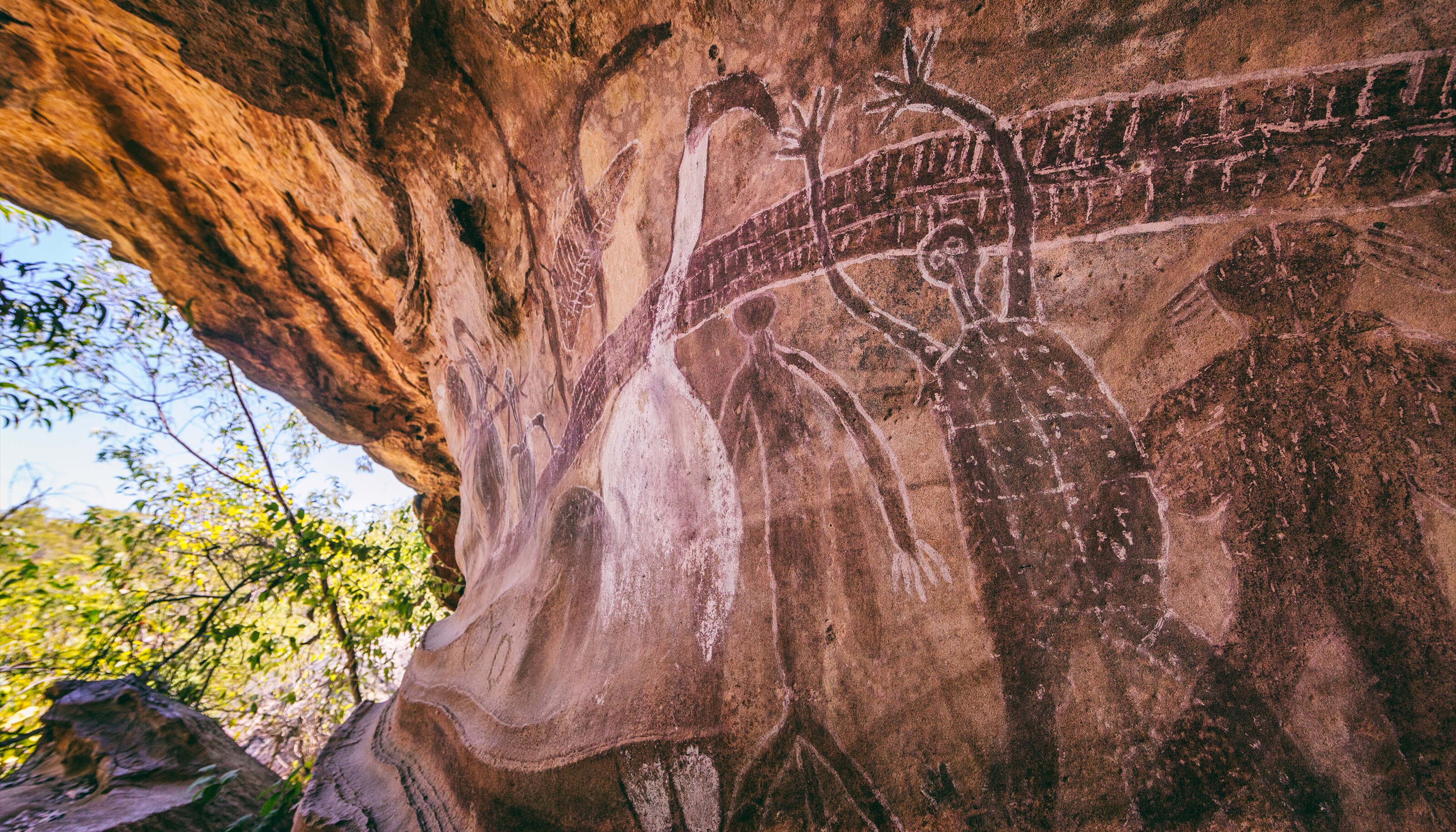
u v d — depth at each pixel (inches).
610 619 77.8
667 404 76.0
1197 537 42.7
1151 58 45.6
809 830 51.1
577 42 85.0
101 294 201.0
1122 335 46.4
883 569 53.6
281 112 123.0
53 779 120.0
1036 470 48.3
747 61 68.4
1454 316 37.0
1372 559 37.8
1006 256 51.0
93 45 135.8
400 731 110.6
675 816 58.2
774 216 65.5
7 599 186.4
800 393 61.5
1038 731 44.6
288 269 192.5
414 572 269.3
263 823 124.4
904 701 49.8
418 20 99.0
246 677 230.5
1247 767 38.8
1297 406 40.8
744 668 59.1
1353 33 39.5
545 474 109.3
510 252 116.3
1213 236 43.7
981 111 52.3
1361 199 39.6
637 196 83.1
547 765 68.7
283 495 243.6
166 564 220.5
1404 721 35.6
